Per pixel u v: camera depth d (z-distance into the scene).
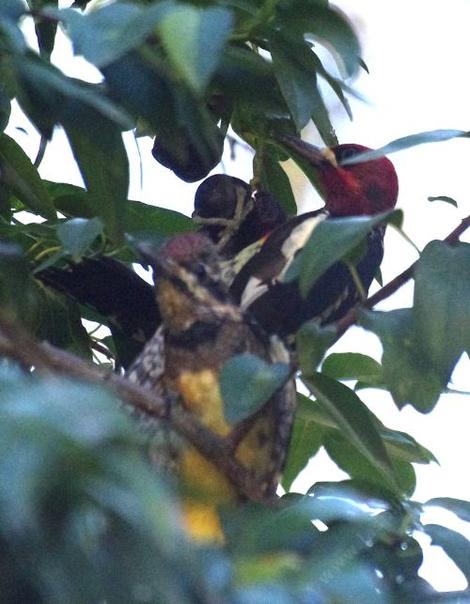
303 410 6.38
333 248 4.61
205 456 4.98
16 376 3.28
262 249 6.90
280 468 5.79
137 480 3.03
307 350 4.85
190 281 5.59
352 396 5.57
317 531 4.36
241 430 4.94
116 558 3.29
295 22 5.15
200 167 6.46
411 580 4.90
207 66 3.74
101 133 4.71
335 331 4.86
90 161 4.92
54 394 3.05
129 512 3.03
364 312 5.27
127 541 3.29
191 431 4.85
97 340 6.85
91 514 3.21
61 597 3.21
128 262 6.49
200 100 4.63
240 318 5.64
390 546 4.96
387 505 5.14
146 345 6.15
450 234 5.33
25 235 6.04
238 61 5.21
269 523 3.90
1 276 5.46
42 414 2.99
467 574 4.78
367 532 4.16
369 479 6.46
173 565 3.30
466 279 5.17
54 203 6.29
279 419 5.70
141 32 3.90
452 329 5.13
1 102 5.08
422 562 4.93
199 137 4.76
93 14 4.00
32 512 3.02
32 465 2.91
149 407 4.57
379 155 4.76
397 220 4.76
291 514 3.91
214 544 3.92
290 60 5.23
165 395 5.56
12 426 2.96
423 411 5.25
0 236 5.99
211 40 3.76
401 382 5.25
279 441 5.73
